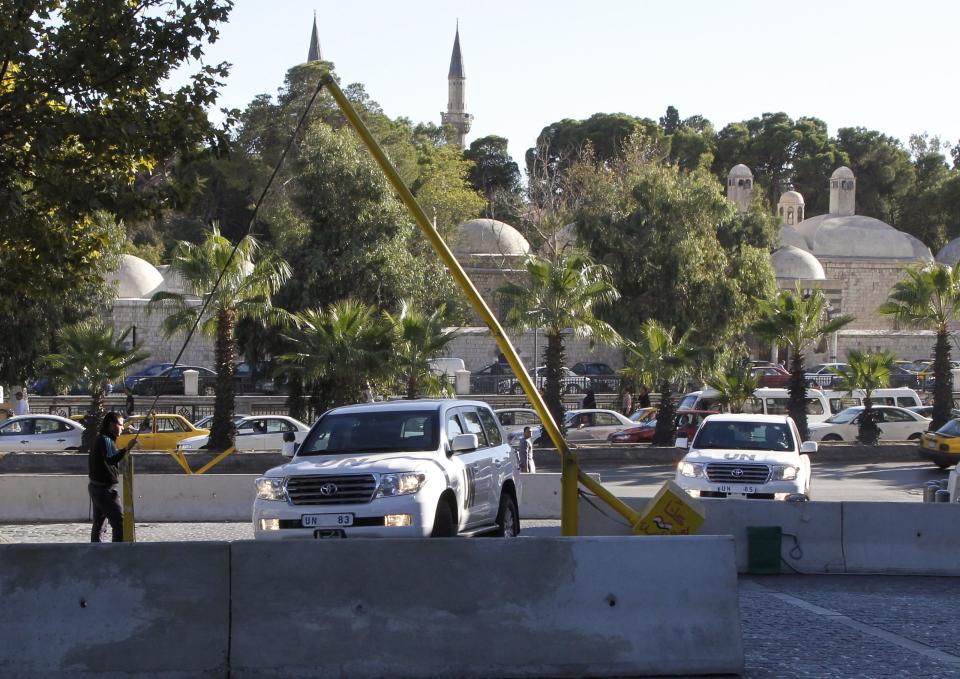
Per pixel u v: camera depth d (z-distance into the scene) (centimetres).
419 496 1101
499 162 11106
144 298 5991
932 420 3525
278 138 7738
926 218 10425
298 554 738
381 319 3369
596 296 3322
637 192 5194
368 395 3294
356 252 4250
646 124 10406
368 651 729
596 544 751
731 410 3628
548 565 746
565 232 6769
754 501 1345
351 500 1103
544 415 1113
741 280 5331
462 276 1078
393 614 734
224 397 3072
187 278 3066
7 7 1171
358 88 8006
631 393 4669
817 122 11388
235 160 7856
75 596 728
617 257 5109
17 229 1247
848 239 8544
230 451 2684
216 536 1712
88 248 1361
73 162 1227
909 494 2477
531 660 734
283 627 730
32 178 1225
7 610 724
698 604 747
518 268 6981
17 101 1146
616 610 743
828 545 1331
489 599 739
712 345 5053
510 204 9112
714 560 754
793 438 1792
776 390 3841
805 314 3403
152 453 3020
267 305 3145
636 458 3288
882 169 10731
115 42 1178
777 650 816
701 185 5200
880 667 757
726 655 738
